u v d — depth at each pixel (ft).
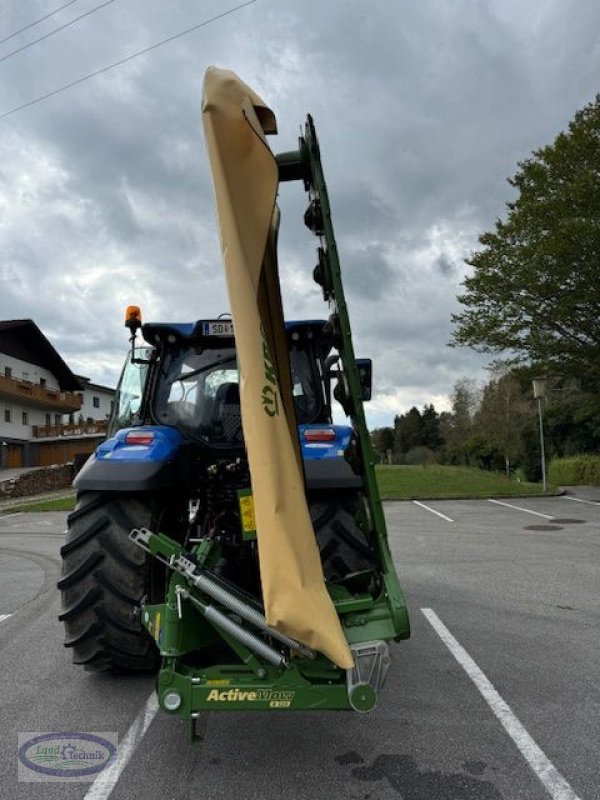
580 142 54.29
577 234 50.65
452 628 16.51
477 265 57.67
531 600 19.43
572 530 35.14
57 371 147.95
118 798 8.74
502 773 9.19
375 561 10.98
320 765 9.50
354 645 8.17
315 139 9.38
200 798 8.69
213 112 7.91
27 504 68.69
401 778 9.09
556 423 96.32
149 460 11.66
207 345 15.31
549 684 12.58
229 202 7.85
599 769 9.28
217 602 8.74
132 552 11.61
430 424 228.63
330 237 9.28
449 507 48.26
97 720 11.25
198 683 8.32
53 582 24.73
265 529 7.64
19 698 12.35
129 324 14.75
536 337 56.70
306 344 15.12
